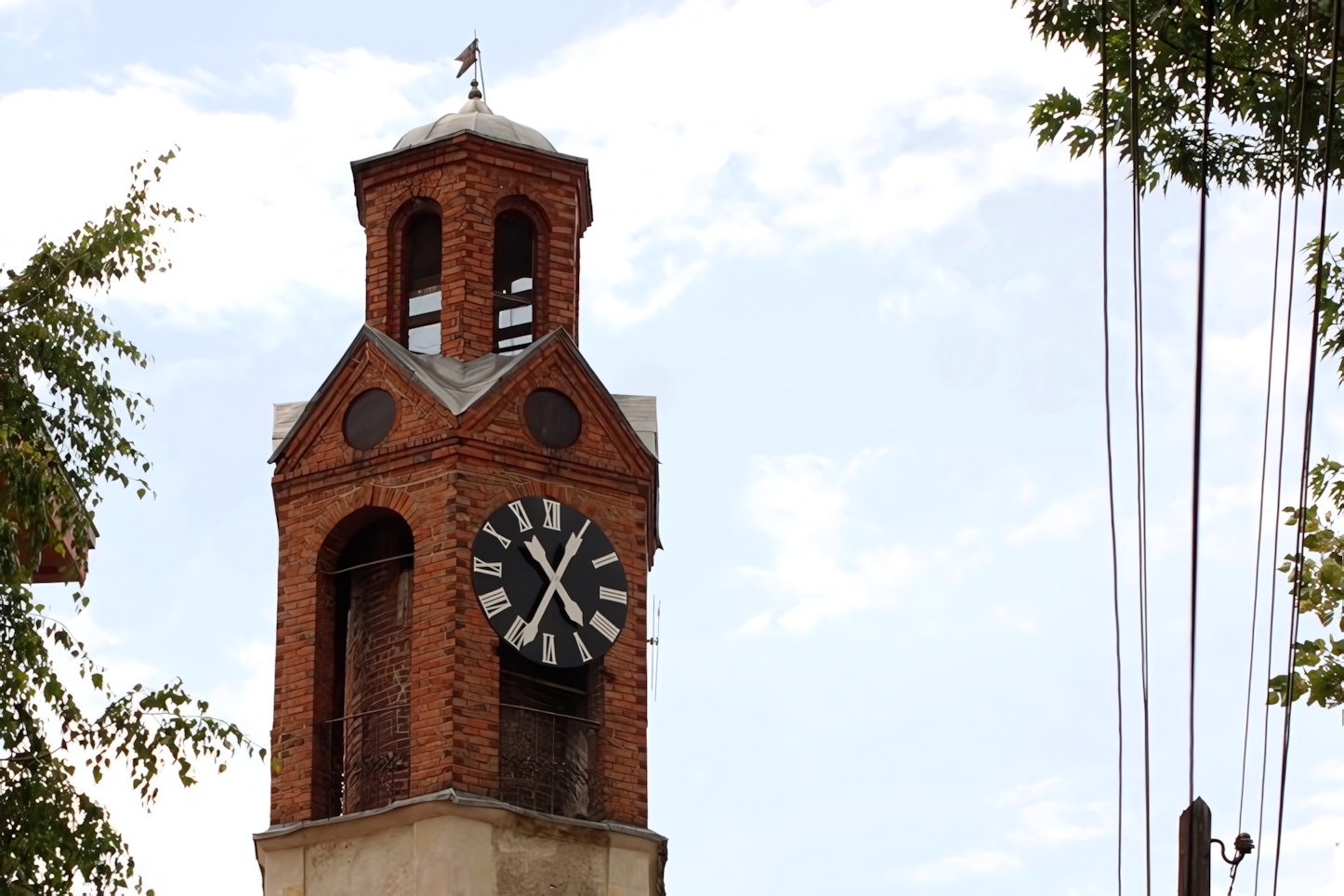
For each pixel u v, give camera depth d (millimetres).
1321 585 32062
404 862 47875
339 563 52406
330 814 50156
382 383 52750
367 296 55219
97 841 30266
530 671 50969
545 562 51094
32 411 32406
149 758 30781
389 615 51750
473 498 51156
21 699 30531
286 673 51156
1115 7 30281
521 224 56219
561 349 53062
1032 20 30797
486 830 47938
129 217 33562
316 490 52438
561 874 48344
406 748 50031
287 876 48656
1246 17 29656
